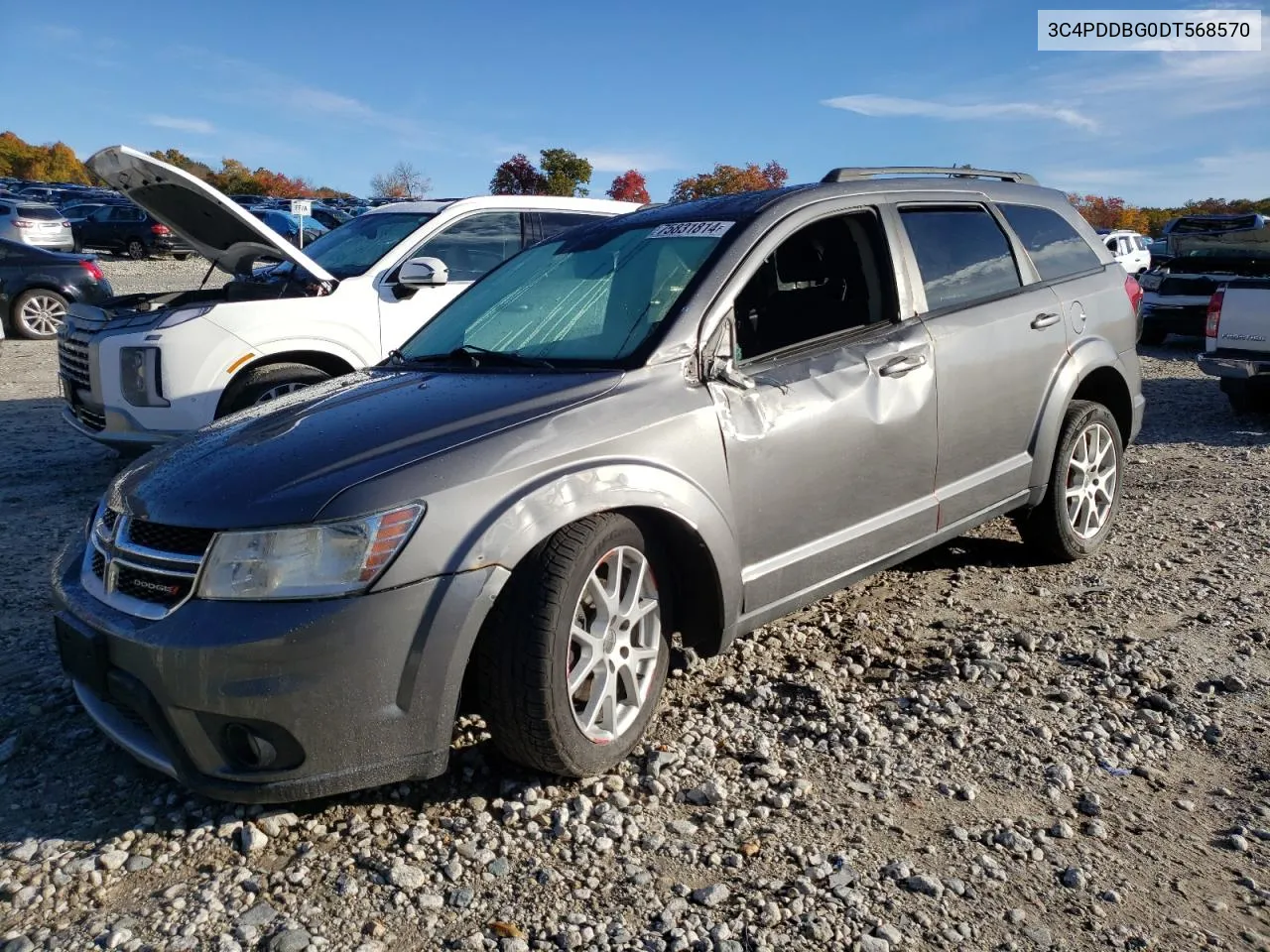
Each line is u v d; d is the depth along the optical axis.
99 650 2.85
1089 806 3.03
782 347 3.76
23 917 2.57
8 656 4.10
